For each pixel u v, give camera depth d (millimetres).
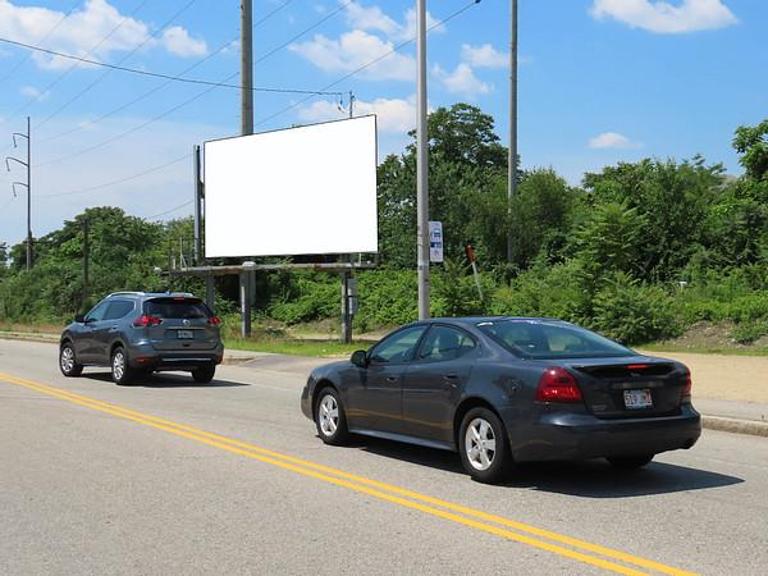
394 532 6297
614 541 6043
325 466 8805
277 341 32219
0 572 5418
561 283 29672
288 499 7348
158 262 56562
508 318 8859
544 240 39125
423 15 18844
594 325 24641
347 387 9773
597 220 28016
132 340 17031
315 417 10414
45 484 7934
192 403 14234
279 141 32688
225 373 21016
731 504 7195
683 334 23078
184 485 7891
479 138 67438
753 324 22250
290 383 18266
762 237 29500
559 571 5367
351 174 30734
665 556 5688
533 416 7473
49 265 64000
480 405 8047
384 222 46344
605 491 7684
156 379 19016
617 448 7406
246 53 36156
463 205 43312
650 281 30281
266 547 5922
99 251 67750
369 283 42656
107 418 12273
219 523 6562
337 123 31188
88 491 7645
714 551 5801
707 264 29641
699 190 32156
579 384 7418
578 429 7285
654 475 8438
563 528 6395
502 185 44281
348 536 6191
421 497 7422
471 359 8266
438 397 8445
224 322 38906
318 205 31500
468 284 30469
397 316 37781
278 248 32531
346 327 30672
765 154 35500
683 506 7117
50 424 11664
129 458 9211
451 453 9547
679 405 7887
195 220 36094
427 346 8961
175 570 5438
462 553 5766
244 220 33625
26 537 6207
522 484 7957
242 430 11203
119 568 5488
